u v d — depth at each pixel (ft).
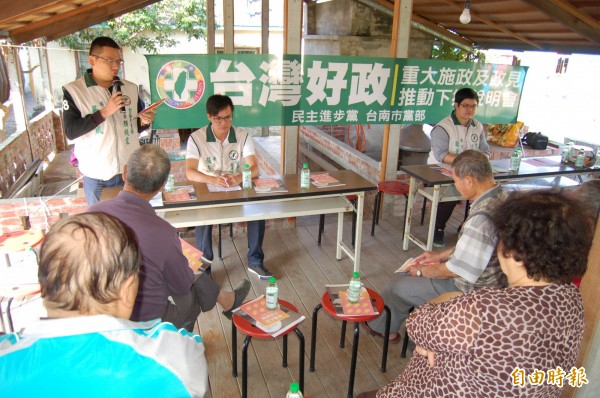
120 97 9.25
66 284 2.56
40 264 2.64
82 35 32.50
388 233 14.47
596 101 26.50
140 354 2.64
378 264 12.40
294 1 12.77
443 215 13.29
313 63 13.34
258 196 9.80
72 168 23.16
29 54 27.94
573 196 3.78
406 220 13.07
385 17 21.77
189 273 6.26
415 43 22.34
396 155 15.23
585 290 5.84
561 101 27.50
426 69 14.56
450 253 8.29
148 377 2.61
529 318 3.50
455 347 3.80
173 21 35.09
